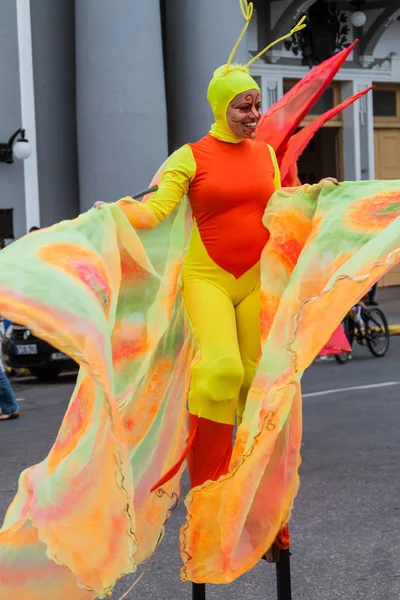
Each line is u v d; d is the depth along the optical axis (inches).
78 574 182.9
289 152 245.9
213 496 193.3
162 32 808.3
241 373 202.4
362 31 1034.7
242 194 209.3
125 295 206.4
